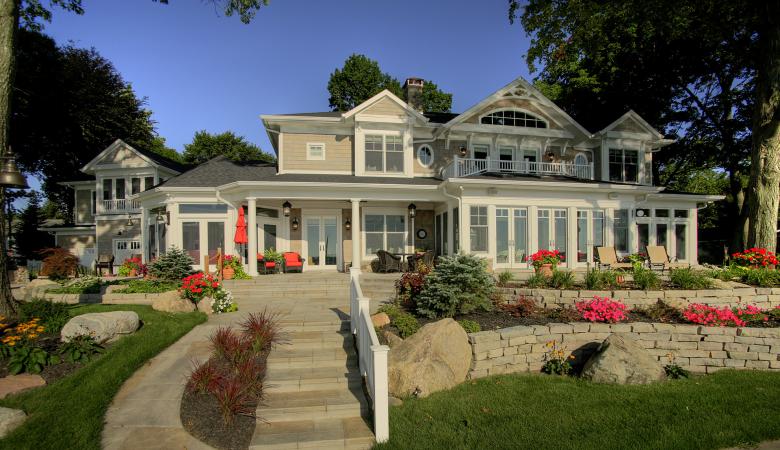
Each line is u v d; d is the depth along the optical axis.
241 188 14.97
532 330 7.57
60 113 28.73
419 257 15.85
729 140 24.72
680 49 23.59
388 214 18.61
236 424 5.21
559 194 16.19
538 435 4.98
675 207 19.98
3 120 7.92
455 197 15.66
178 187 15.85
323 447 4.88
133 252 24.81
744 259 11.98
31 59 26.45
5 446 4.37
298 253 17.91
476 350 7.03
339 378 6.32
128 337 7.70
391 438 4.96
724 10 15.80
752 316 8.12
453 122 18.44
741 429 5.06
